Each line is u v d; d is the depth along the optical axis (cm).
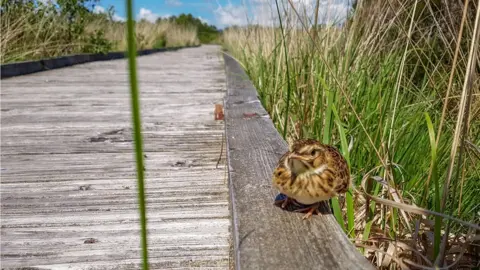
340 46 91
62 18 279
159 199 66
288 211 43
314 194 39
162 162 84
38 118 122
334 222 40
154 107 138
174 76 232
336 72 82
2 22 231
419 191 62
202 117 123
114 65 286
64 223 59
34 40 254
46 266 49
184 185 72
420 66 104
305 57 91
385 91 74
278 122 95
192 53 494
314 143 41
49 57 262
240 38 214
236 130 80
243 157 63
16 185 73
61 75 224
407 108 82
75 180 75
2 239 54
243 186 51
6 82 193
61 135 104
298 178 39
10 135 104
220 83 200
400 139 68
